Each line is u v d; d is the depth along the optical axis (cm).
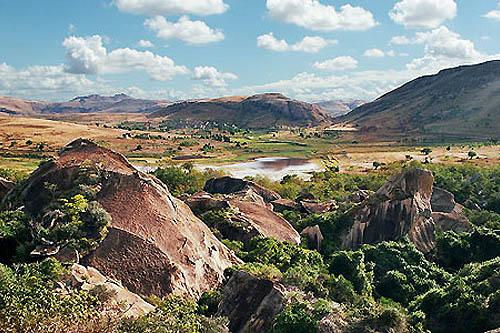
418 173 5119
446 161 14412
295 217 5747
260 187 7181
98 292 2127
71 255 2562
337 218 5278
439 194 6506
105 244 2750
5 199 3469
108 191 3225
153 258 2781
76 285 2169
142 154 17150
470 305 2708
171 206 3334
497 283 2919
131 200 3173
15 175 7169
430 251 4834
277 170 14925
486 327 2598
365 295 3278
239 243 3991
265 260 3538
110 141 18875
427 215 5044
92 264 2623
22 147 16188
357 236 5056
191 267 2923
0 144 16438
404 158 16450
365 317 2275
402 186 5138
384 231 5044
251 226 4347
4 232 2783
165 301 2456
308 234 5072
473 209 7431
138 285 2638
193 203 4756
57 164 3472
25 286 1823
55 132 19000
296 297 2458
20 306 1611
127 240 2822
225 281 3100
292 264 3534
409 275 3881
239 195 6038
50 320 1591
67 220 2869
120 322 1820
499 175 9719
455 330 2706
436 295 3066
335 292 2748
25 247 2664
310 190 9025
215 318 2255
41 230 2717
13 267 2259
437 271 4034
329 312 2258
